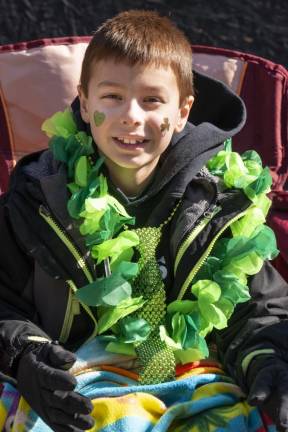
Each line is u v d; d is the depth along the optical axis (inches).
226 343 81.4
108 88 77.6
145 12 84.1
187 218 80.0
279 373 75.3
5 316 79.2
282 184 101.8
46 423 72.7
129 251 79.8
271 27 138.2
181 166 80.9
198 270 80.6
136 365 79.3
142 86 77.4
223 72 104.3
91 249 79.0
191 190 81.8
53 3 137.0
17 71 102.5
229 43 136.9
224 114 88.6
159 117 78.1
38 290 80.7
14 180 82.8
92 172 79.4
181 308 79.7
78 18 136.4
